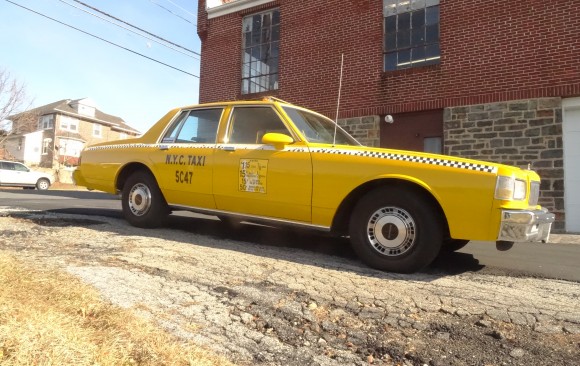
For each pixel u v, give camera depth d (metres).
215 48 12.91
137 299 3.00
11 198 11.78
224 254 4.25
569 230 8.10
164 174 5.24
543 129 8.22
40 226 5.40
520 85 8.46
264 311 2.93
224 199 4.77
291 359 2.38
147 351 2.14
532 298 3.22
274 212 4.46
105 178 5.85
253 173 4.55
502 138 8.57
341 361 2.38
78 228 5.35
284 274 3.65
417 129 9.64
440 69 9.30
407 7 9.91
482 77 8.84
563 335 2.62
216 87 12.79
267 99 4.90
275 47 11.86
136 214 5.55
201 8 13.22
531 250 5.42
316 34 11.02
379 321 2.81
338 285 3.41
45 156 43.62
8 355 1.80
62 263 3.68
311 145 4.34
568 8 8.10
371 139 10.02
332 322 2.80
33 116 36.88
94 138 47.41
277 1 11.72
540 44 8.31
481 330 2.70
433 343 2.56
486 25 8.86
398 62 10.00
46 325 2.12
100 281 3.27
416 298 3.17
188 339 2.48
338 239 5.36
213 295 3.18
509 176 3.58
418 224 3.76
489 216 3.54
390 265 3.84
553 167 8.12
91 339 2.14
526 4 8.48
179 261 3.93
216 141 4.97
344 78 10.49
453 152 9.04
